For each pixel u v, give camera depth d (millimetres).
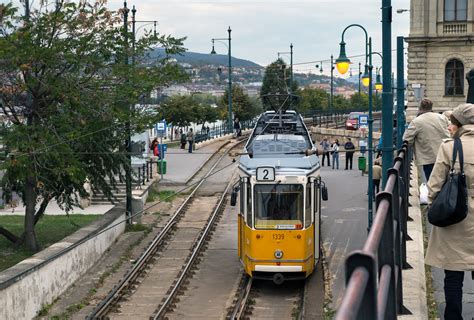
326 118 93062
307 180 23312
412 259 11414
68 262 23594
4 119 25969
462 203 6141
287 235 23031
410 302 8703
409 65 61281
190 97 77312
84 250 25391
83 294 22969
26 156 24625
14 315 19141
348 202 36000
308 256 23203
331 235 28859
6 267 24641
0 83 25422
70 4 26422
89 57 26672
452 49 60469
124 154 29406
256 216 23266
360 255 2988
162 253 28438
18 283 19438
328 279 22922
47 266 21625
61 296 22766
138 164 43844
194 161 55688
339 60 28297
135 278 24625
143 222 34312
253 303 21891
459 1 60062
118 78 27688
